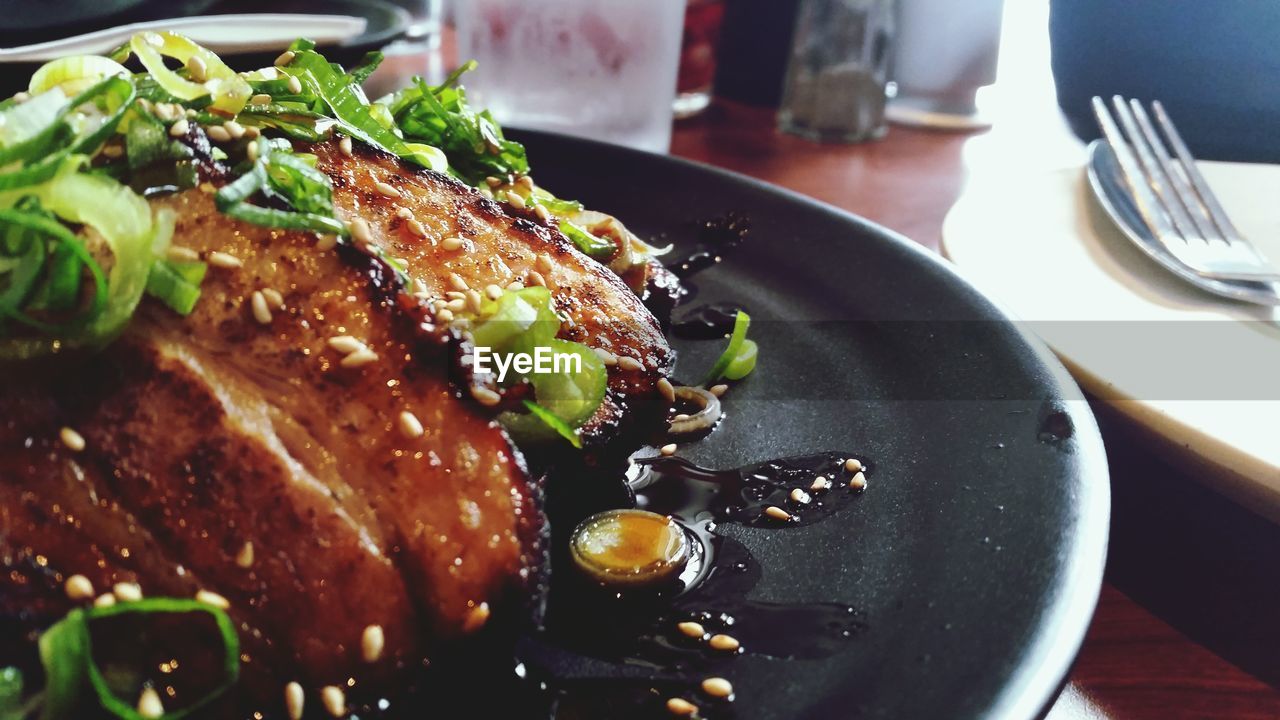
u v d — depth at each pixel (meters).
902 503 0.14
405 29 0.31
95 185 0.11
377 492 0.11
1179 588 0.14
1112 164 0.23
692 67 0.36
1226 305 0.18
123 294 0.11
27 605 0.10
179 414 0.11
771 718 0.11
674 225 0.21
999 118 0.40
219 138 0.13
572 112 0.30
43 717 0.10
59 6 0.27
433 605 0.11
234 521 0.11
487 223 0.15
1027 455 0.13
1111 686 0.13
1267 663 0.13
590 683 0.11
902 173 0.32
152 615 0.10
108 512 0.11
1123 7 0.31
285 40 0.24
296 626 0.11
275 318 0.11
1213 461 0.13
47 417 0.11
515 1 0.29
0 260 0.11
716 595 0.13
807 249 0.20
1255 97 0.29
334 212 0.13
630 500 0.15
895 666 0.11
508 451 0.11
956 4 0.36
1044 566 0.11
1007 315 0.16
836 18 0.34
